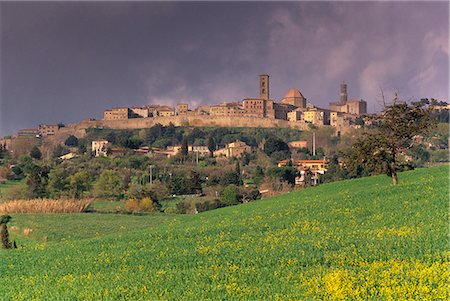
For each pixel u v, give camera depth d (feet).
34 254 160.15
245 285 102.99
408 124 209.77
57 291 110.73
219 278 110.52
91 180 492.13
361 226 150.20
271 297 93.91
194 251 140.77
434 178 212.64
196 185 451.53
